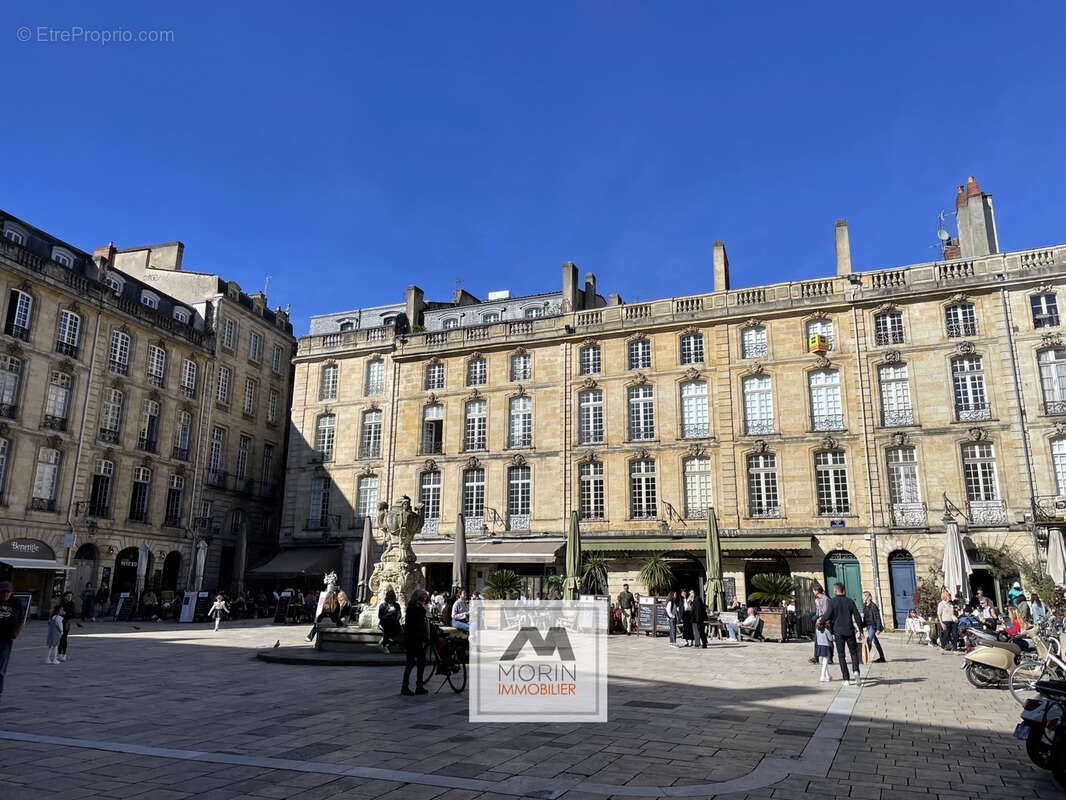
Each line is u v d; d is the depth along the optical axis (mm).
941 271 32375
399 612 13891
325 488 42031
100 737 9008
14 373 32625
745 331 35125
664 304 36812
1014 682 13102
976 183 35031
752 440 33594
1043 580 25922
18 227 34250
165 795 6602
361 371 42781
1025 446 29516
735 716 10844
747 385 34562
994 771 7805
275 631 28547
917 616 26125
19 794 6535
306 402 43594
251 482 46438
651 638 26141
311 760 7945
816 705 11883
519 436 38125
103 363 36781
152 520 38781
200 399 42688
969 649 19078
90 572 35344
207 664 17094
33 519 32656
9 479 31797
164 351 40656
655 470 35188
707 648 22422
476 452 38438
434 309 46125
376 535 39688
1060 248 30641
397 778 7254
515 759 8102
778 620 25750
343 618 21547
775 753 8523
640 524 34562
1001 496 29734
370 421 42094
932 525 30156
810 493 32250
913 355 31969
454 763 7887
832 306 33406
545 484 36688
